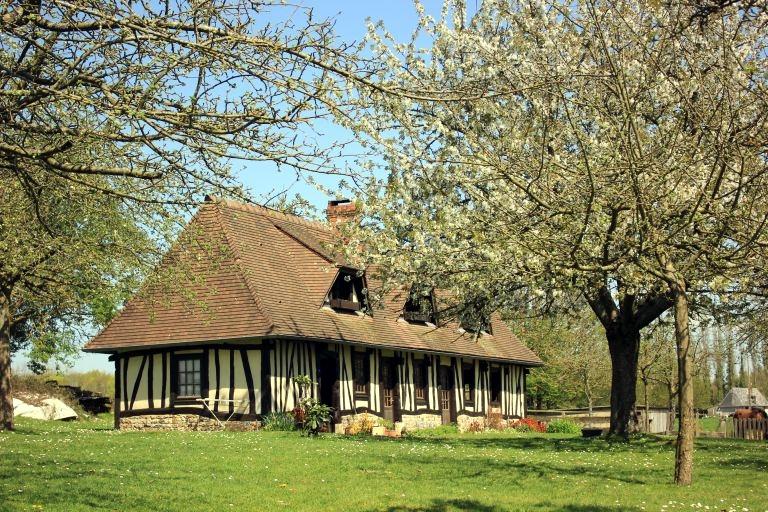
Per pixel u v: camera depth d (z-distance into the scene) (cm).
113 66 681
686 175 1234
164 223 902
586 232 1221
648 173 1246
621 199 1208
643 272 1269
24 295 1644
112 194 706
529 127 1389
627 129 1258
